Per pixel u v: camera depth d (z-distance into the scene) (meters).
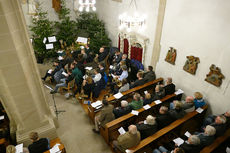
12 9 3.35
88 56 8.73
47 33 9.29
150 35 7.16
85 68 7.92
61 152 4.15
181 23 5.60
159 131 4.36
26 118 4.40
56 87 7.00
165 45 6.48
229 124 4.46
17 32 3.54
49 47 8.88
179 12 5.57
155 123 4.26
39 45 9.27
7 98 4.00
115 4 8.93
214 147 3.97
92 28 10.18
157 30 6.63
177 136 4.77
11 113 4.34
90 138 5.31
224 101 4.93
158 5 6.34
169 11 5.91
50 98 7.03
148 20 7.05
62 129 5.62
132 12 7.88
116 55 8.48
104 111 4.75
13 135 4.71
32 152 3.80
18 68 3.73
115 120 4.70
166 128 4.45
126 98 6.02
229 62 4.54
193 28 5.26
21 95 4.05
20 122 4.39
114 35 9.86
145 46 7.57
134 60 8.16
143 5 7.10
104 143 5.14
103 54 8.79
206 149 3.94
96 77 6.72
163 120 4.57
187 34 5.50
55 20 10.57
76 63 7.83
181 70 6.05
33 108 4.38
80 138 5.31
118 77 7.24
